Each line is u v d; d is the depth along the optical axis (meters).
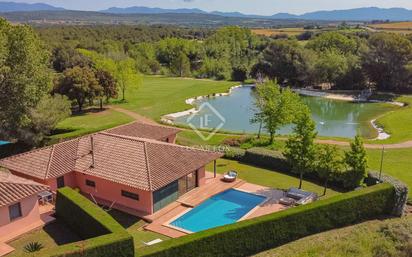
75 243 24.31
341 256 27.00
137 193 33.94
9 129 47.09
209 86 113.00
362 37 160.88
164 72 151.88
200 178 39.22
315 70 112.44
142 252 24.62
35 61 47.31
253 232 27.83
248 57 161.00
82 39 170.50
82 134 52.50
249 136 58.69
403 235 29.27
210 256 26.50
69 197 31.27
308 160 37.12
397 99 95.06
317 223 30.39
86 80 76.31
